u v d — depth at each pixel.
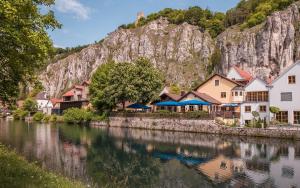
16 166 18.53
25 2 15.41
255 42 159.50
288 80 58.91
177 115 67.56
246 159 33.84
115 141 50.56
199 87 83.56
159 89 84.94
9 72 19.94
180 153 38.75
